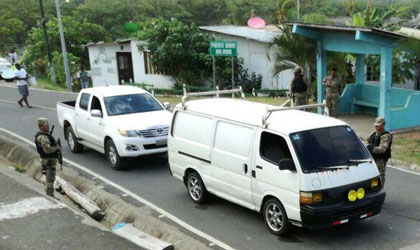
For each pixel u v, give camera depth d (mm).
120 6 64688
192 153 8914
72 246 6980
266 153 7418
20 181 10148
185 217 8391
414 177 10273
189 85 28297
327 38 15867
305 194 6750
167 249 6938
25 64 39000
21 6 59594
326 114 8266
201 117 8750
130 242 7121
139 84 30594
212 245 7188
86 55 44750
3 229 7613
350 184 6980
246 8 61719
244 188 7840
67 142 13906
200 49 27516
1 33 54594
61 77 37188
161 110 12422
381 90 13922
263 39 24141
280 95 23969
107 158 11812
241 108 8539
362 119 16266
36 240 7199
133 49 31859
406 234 7328
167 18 63250
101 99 12164
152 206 9023
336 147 7316
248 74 25953
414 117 14664
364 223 7824
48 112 19984
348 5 41594
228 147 8086
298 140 7156
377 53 14031
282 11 37500
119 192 9914
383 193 7320
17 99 24188
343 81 19969
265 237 7371
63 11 62281
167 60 27828
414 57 21281
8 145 13969
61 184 10180
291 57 17984
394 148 12414
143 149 11133
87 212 8867
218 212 8570
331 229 7609
